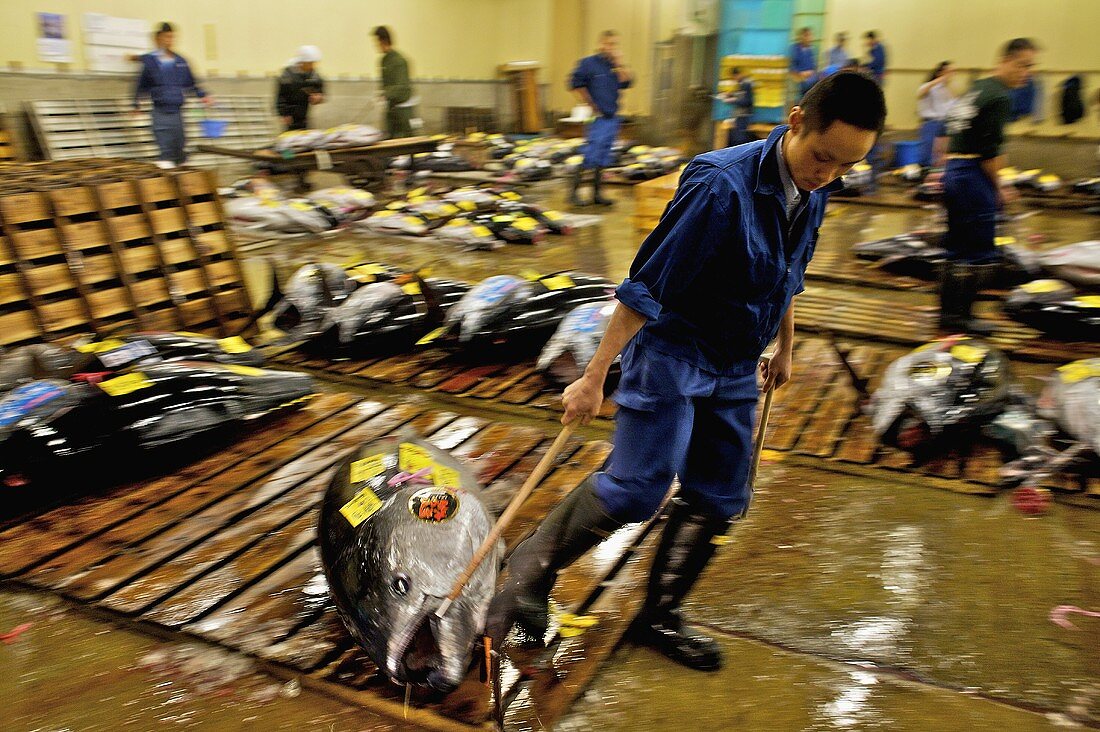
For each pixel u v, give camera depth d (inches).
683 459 85.5
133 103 429.7
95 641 99.7
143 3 474.0
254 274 274.7
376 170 435.8
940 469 146.1
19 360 146.8
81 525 124.2
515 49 767.1
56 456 127.4
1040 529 128.0
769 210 77.6
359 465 103.3
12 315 164.4
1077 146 633.0
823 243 339.9
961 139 209.2
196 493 133.7
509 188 476.7
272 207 342.6
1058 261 236.7
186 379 145.6
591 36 747.4
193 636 100.0
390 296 196.2
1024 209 435.2
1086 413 143.0
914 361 157.9
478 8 734.5
